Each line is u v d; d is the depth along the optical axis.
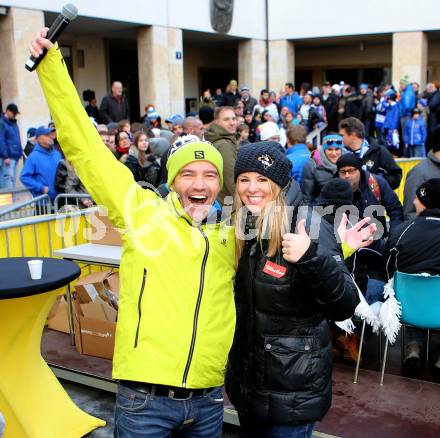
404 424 2.97
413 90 14.45
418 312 3.40
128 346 1.96
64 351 4.03
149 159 5.66
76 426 3.26
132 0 13.82
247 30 17.58
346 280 1.96
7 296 2.68
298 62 21.66
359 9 17.39
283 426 2.04
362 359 3.78
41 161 6.55
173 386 1.92
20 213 6.60
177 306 1.95
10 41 11.34
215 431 2.10
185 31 15.89
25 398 3.08
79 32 15.35
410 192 4.74
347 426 2.96
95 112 12.84
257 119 12.42
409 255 3.46
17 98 11.48
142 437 1.94
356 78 20.97
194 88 20.22
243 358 2.09
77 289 3.90
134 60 19.11
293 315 2.01
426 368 3.74
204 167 2.04
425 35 17.23
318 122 14.04
